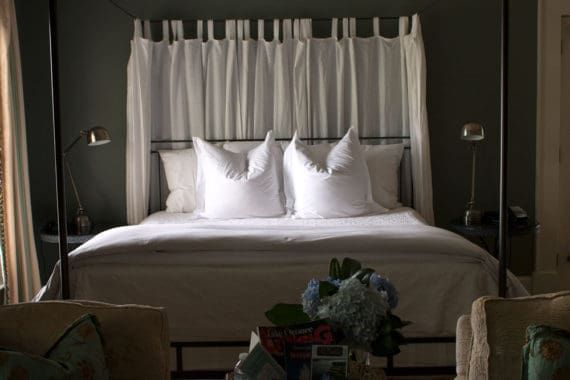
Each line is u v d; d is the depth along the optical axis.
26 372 1.28
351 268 1.53
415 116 4.08
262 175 3.79
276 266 2.70
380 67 4.18
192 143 4.22
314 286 1.47
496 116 4.34
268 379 1.40
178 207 4.07
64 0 4.20
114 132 4.30
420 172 4.06
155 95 4.20
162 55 4.17
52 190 4.27
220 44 4.16
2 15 3.52
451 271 2.68
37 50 4.20
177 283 2.67
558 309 1.57
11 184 3.59
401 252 2.72
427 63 4.31
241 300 2.66
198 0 4.26
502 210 2.51
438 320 2.65
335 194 3.66
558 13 4.25
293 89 4.19
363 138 4.23
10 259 3.60
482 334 1.61
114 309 1.65
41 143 4.23
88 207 4.33
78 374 1.36
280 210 3.80
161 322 1.66
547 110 4.32
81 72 4.24
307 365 1.40
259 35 4.17
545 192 4.37
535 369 1.39
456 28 4.29
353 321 1.34
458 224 4.01
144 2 4.24
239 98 4.20
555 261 4.41
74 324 1.49
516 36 4.29
